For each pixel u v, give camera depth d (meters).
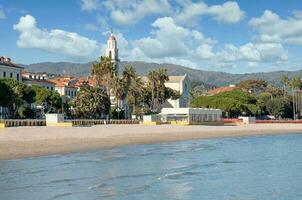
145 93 160.25
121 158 48.88
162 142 76.81
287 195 28.78
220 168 41.97
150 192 28.78
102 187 29.88
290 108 198.88
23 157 47.22
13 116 118.81
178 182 33.12
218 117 154.50
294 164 45.69
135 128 102.44
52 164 41.75
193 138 89.50
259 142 80.88
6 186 29.41
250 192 29.62
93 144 66.19
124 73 144.12
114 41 188.12
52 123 98.81
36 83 157.50
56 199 25.62
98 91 129.00
